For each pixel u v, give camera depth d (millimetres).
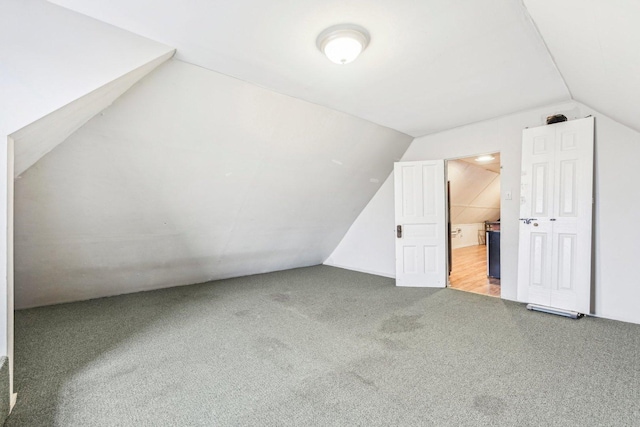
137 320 3209
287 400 1825
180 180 3264
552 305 3346
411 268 4602
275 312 3459
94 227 3244
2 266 1690
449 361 2270
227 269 5070
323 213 5137
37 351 2482
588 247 3125
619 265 3049
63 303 3781
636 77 1826
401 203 4598
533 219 3492
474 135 4105
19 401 1800
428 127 4266
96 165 2713
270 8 1799
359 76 2682
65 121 2086
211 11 1824
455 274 5465
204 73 2531
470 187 7512
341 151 4164
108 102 2281
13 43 1672
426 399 1816
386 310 3494
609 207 3094
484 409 1717
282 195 4262
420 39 2129
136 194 3146
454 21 1928
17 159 2080
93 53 1897
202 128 2918
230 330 2936
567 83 2826
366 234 5688
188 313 3432
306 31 2033
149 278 4293
